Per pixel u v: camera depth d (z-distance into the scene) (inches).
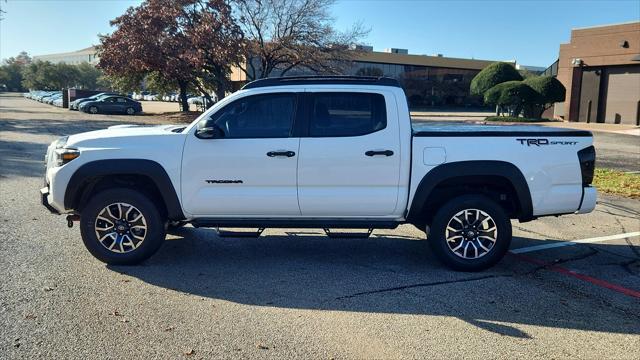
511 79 1374.3
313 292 202.7
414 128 245.1
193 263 236.2
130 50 1198.3
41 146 653.9
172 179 222.8
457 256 228.5
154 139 224.2
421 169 222.4
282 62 1243.2
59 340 157.9
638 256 257.8
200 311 182.2
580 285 215.6
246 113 225.9
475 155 222.4
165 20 1181.1
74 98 1860.2
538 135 225.5
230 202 224.2
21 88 5182.1
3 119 1192.2
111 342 157.4
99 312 178.9
